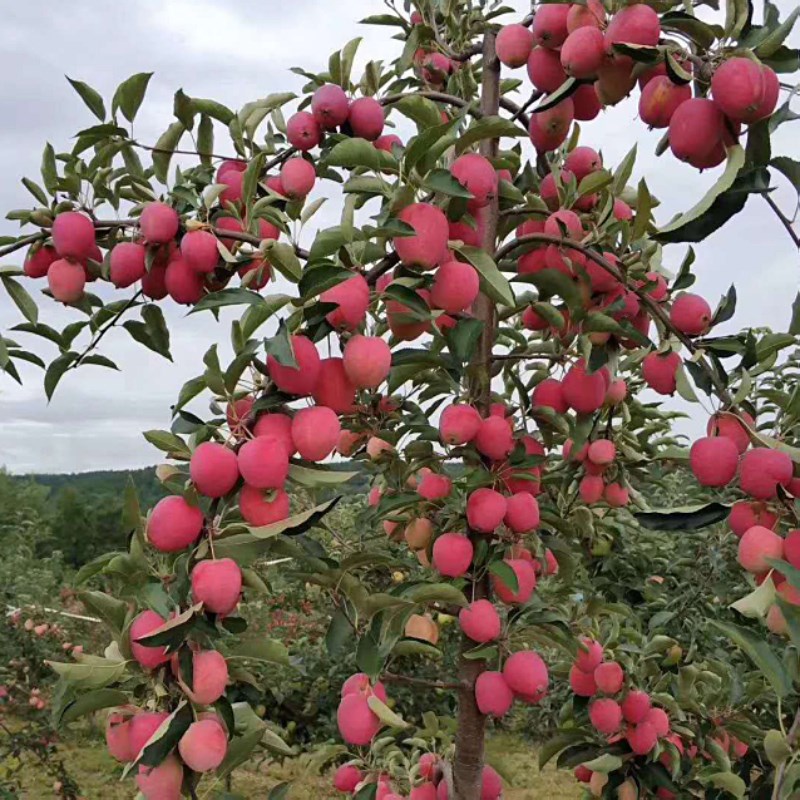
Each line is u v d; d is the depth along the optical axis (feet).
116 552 2.74
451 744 4.60
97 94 3.50
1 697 9.09
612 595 5.64
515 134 2.84
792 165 2.39
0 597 10.55
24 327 3.59
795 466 2.53
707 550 5.66
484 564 3.40
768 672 2.47
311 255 2.74
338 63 3.71
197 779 2.49
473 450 3.41
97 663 2.48
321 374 2.68
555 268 3.37
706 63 2.43
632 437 4.28
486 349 3.51
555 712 6.65
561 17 2.84
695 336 3.05
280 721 9.41
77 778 10.47
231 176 3.63
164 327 3.67
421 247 2.68
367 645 3.10
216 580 2.38
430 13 3.91
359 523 4.52
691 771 4.46
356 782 4.50
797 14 2.31
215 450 2.48
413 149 2.58
